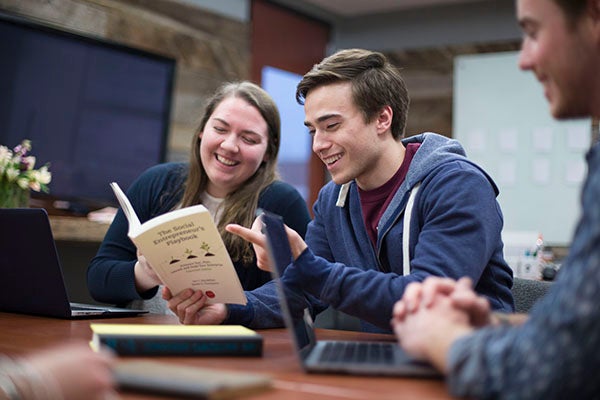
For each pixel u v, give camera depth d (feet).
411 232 5.93
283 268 4.23
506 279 5.84
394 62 19.77
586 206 2.73
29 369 2.57
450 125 19.08
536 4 3.08
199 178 7.72
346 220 6.58
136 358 3.63
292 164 19.08
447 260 5.17
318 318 10.77
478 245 5.32
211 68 15.94
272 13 18.38
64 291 5.57
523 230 18.19
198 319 5.30
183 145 15.23
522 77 18.25
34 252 5.60
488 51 18.79
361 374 3.26
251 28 17.34
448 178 5.69
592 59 3.01
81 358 2.65
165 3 14.90
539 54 3.12
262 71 18.17
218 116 7.44
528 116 18.20
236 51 16.62
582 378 2.51
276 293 5.83
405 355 3.66
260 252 5.08
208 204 7.82
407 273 5.95
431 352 3.01
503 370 2.64
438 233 5.36
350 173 6.09
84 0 13.34
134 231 4.99
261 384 2.89
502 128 18.43
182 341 3.72
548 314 2.61
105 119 13.46
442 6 19.35
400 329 3.25
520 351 2.63
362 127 6.02
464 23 19.11
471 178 5.65
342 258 6.64
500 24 18.72
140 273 6.77
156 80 14.40
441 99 19.21
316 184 19.70
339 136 6.01
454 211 5.42
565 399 2.53
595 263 2.55
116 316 5.89
